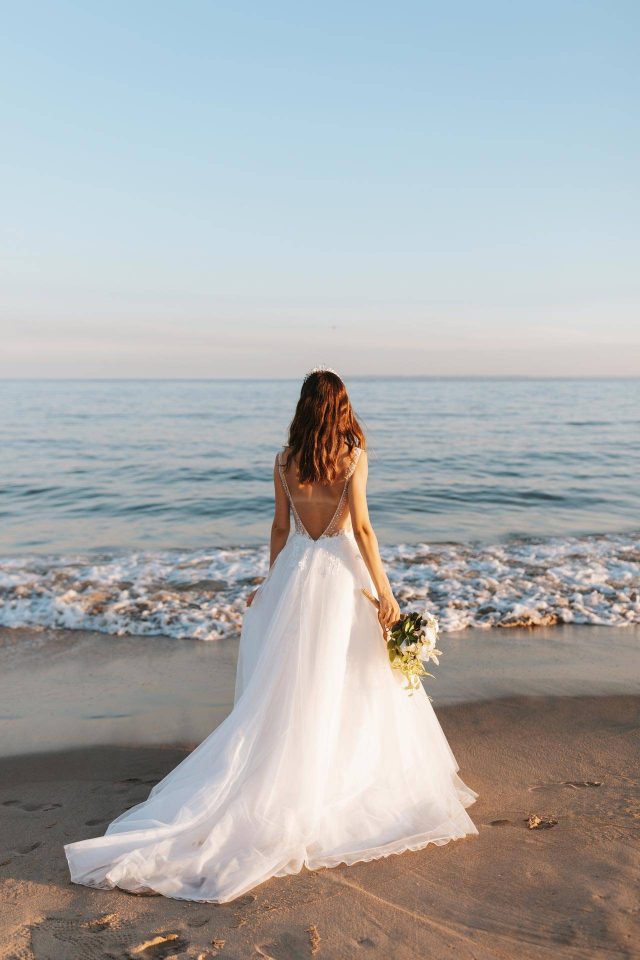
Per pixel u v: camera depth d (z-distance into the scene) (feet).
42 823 11.67
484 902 8.93
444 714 16.15
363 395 239.30
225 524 44.11
